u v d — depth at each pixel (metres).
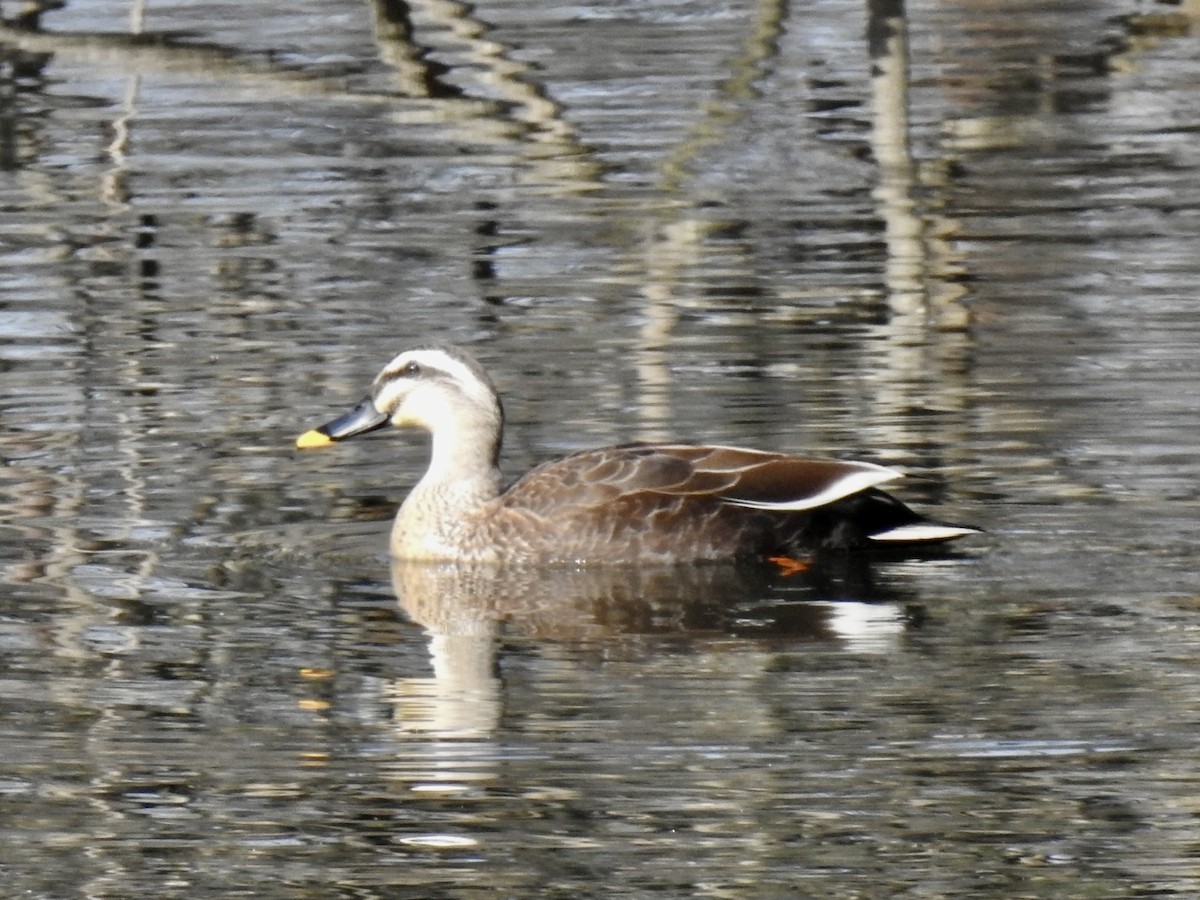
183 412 16.33
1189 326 17.86
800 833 10.01
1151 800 10.17
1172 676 11.40
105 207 21.88
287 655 12.04
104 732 11.03
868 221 21.33
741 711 11.11
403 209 21.77
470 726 10.99
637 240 20.77
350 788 10.45
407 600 13.06
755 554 13.73
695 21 27.77
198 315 18.69
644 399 16.39
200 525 14.23
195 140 23.95
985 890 9.55
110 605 12.81
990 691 11.29
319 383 16.92
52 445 15.61
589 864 9.77
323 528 14.31
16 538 13.88
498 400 14.17
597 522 13.77
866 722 10.94
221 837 10.07
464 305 18.84
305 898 9.59
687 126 24.20
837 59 26.39
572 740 10.85
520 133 23.97
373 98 24.56
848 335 17.92
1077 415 15.82
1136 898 9.49
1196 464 14.78
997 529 13.82
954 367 16.97
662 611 12.79
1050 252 20.25
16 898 9.66
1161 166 23.05
